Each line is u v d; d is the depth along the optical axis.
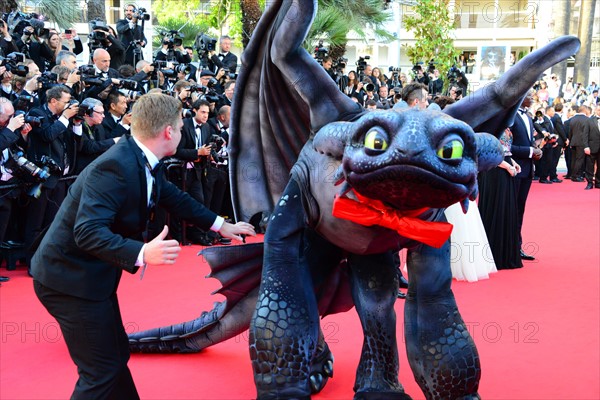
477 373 2.51
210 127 7.38
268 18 2.75
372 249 2.58
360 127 2.04
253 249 3.19
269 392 2.40
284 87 2.84
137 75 7.61
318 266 2.74
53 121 5.81
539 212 10.25
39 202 5.79
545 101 16.53
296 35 2.53
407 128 1.93
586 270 6.34
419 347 2.55
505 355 4.00
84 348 2.64
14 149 5.55
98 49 7.35
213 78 7.92
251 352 2.46
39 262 2.64
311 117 2.66
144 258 2.39
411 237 2.26
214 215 3.09
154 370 3.71
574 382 3.59
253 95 3.01
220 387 3.48
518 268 6.43
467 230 5.83
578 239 8.04
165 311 4.81
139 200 2.66
